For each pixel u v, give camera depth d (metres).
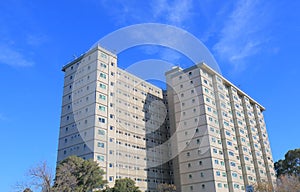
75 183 39.66
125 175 57.09
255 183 65.75
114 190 45.03
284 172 78.56
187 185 62.00
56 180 39.12
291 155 77.81
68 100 63.06
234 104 77.19
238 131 74.31
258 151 80.44
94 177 43.94
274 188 60.69
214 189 57.94
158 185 60.88
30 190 35.00
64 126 61.03
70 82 64.81
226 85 79.12
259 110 92.31
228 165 64.69
